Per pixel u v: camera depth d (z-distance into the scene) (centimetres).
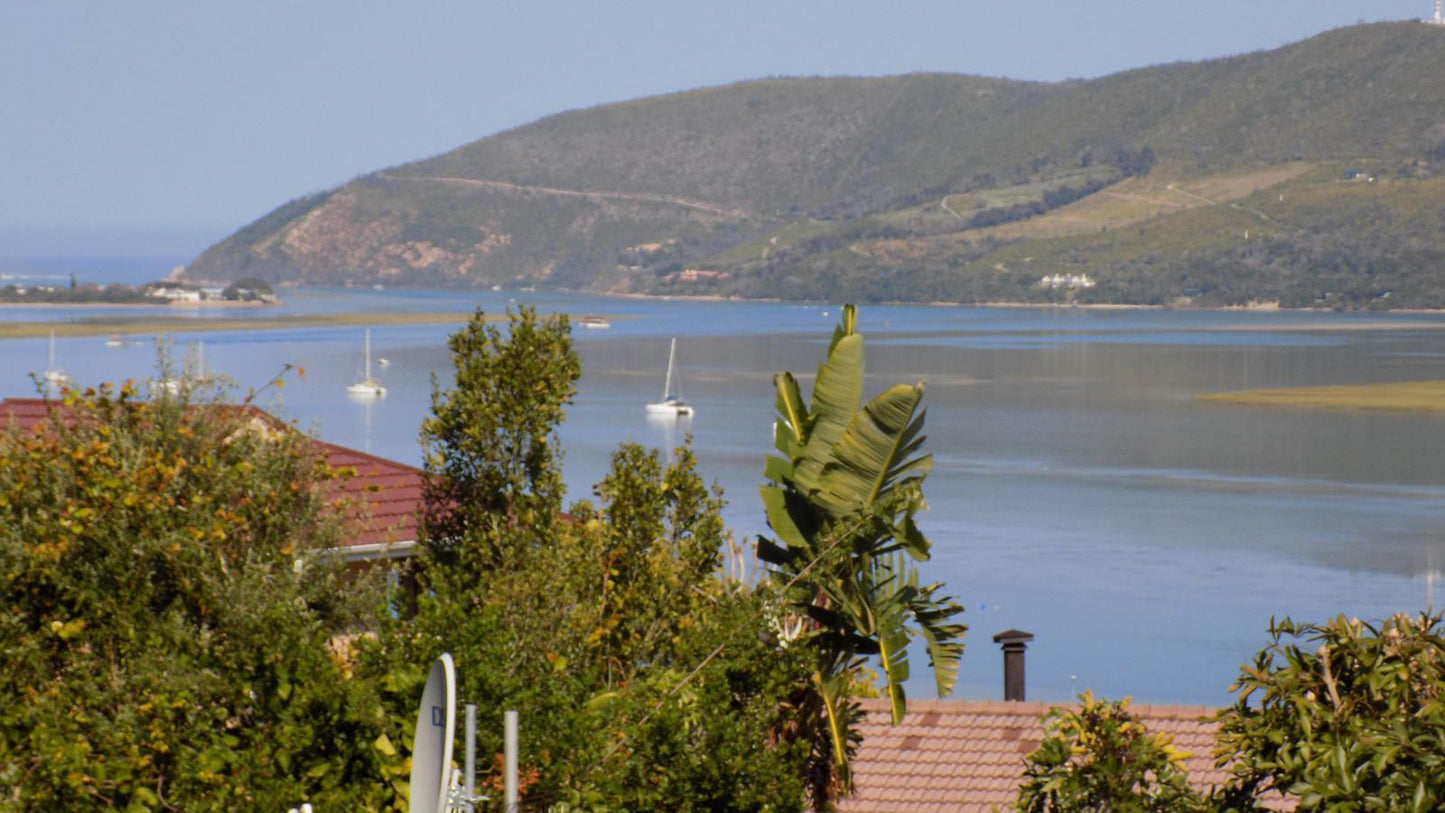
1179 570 9538
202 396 2306
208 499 2117
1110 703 2156
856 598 2344
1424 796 1558
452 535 2464
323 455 2498
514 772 1442
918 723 2875
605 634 2320
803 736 2312
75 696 1902
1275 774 1841
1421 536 10694
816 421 2414
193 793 1834
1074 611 8394
